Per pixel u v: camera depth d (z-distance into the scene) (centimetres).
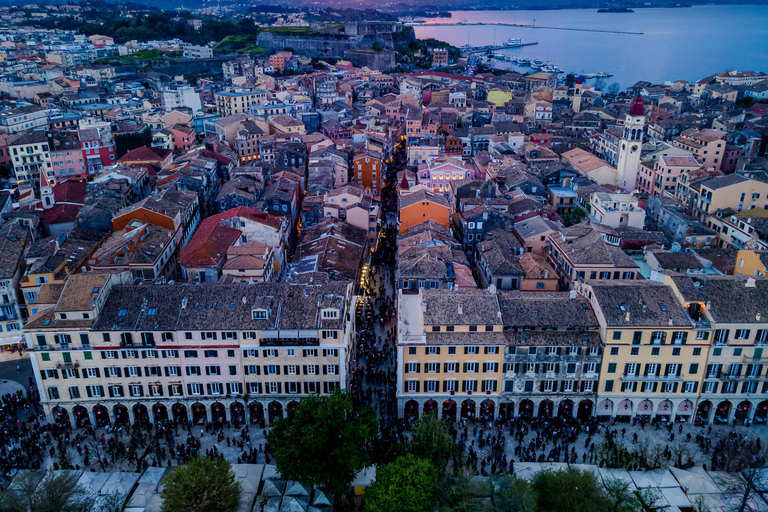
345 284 10844
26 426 10262
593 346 9919
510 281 12825
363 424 8669
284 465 8250
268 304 10119
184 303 10162
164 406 10412
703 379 10106
